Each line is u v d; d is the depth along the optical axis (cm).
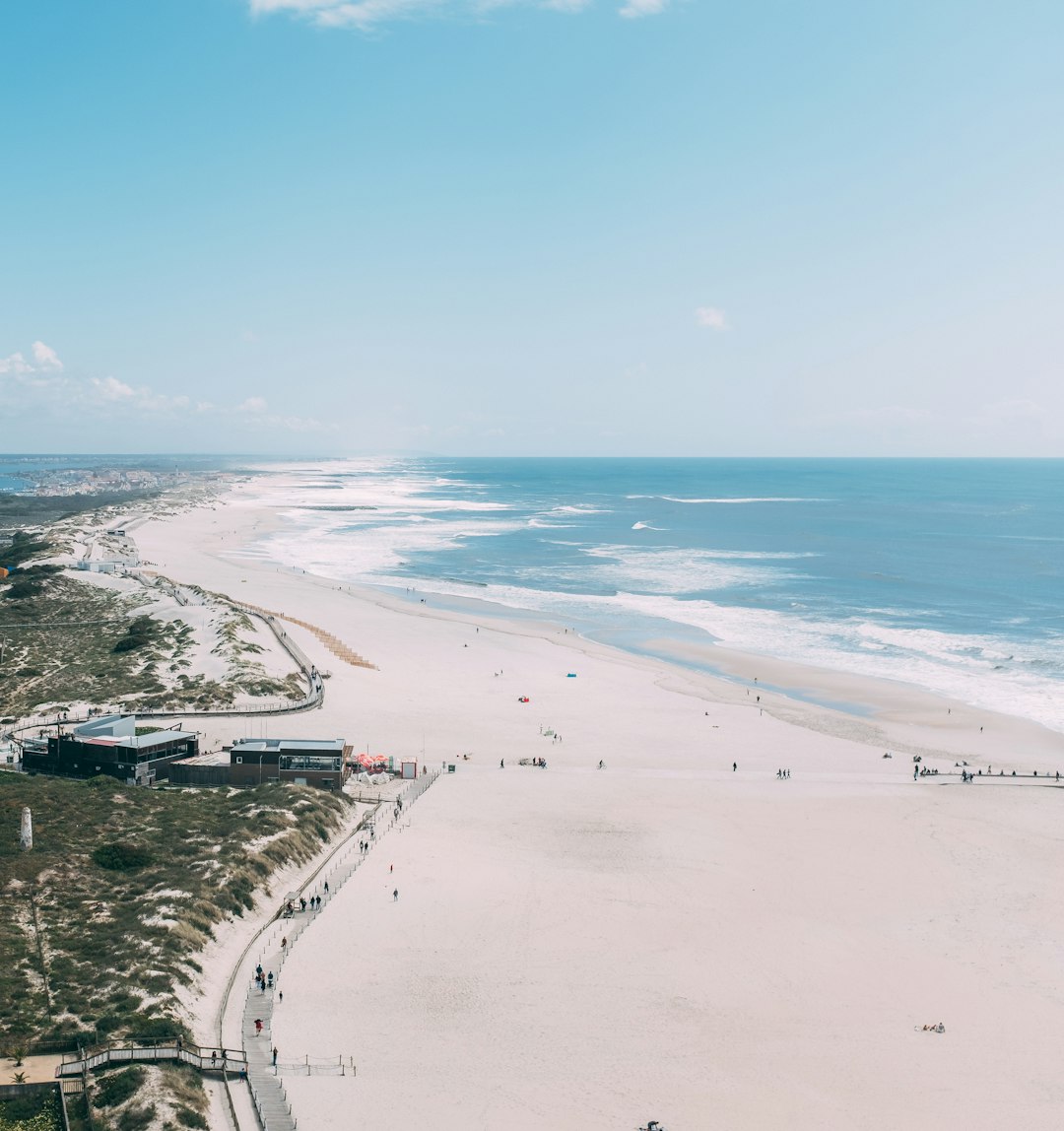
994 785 8794
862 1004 5216
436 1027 4928
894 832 7650
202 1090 4331
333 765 8450
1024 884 6756
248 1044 4741
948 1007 5200
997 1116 4322
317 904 6253
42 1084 4188
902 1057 4744
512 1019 5009
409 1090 4428
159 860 6494
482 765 9231
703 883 6681
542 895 6450
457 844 7294
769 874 6850
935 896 6550
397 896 6400
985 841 7500
